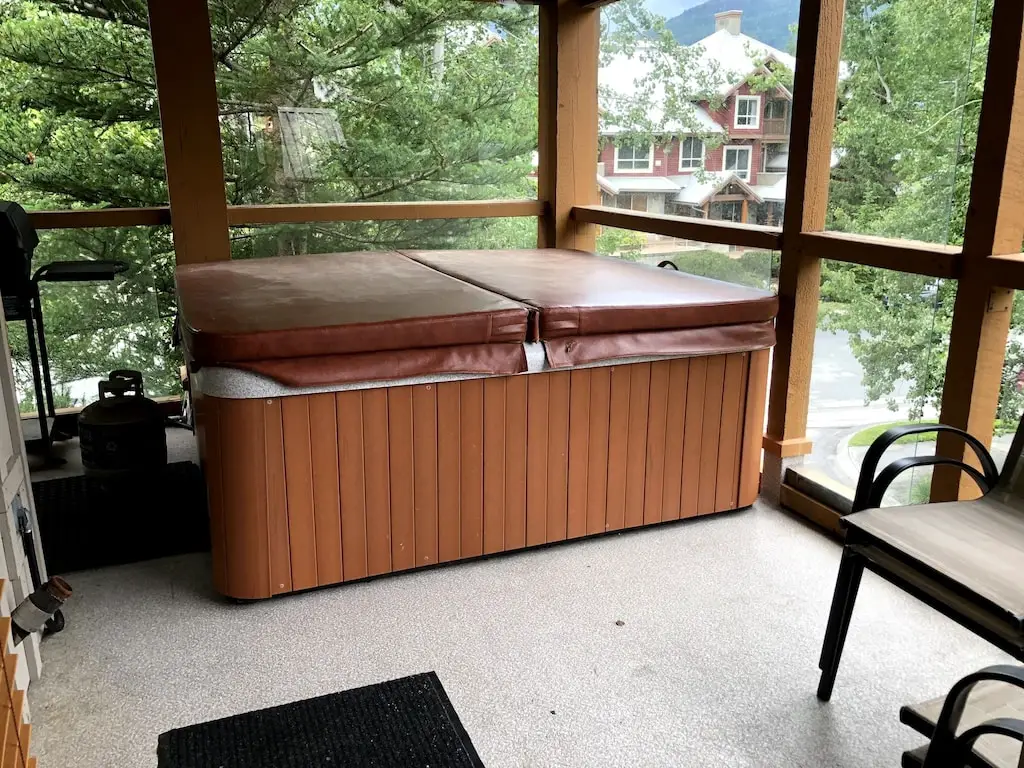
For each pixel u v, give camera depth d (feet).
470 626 7.73
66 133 16.51
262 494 7.80
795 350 10.14
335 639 7.52
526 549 9.35
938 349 8.74
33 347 11.98
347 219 14.21
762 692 6.77
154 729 6.26
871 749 6.10
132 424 9.80
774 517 10.25
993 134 7.24
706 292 9.86
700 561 9.04
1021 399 8.34
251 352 7.43
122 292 14.06
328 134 16.61
